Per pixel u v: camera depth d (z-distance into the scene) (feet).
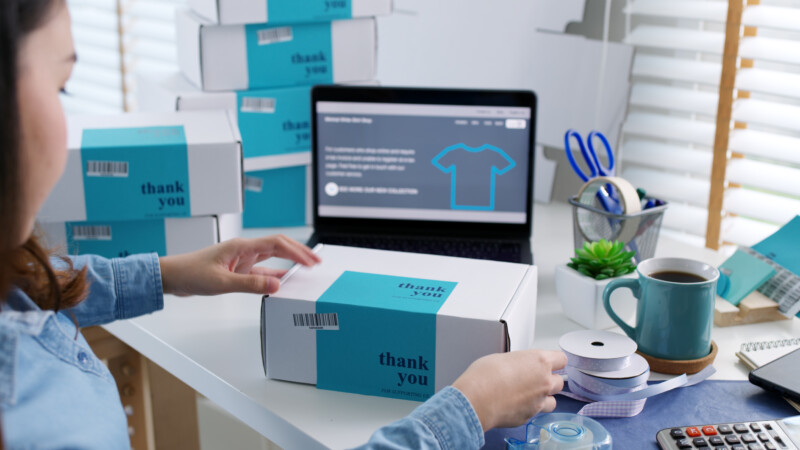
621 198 3.23
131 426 3.94
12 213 1.61
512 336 2.52
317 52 4.18
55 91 1.76
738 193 3.95
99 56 6.86
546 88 4.52
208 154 3.43
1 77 1.53
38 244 2.17
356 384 2.63
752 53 3.65
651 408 2.51
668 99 4.05
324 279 2.77
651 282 2.69
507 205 3.78
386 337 2.54
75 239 3.46
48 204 3.34
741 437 2.23
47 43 1.70
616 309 3.03
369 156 3.84
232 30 3.98
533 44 4.51
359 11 4.17
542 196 4.67
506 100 3.72
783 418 2.34
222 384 2.71
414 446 2.02
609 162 3.58
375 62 4.34
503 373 2.23
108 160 3.35
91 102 7.18
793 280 3.12
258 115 4.08
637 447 2.29
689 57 4.05
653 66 4.08
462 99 3.75
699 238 4.22
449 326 2.46
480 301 2.57
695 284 2.62
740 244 3.95
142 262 2.84
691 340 2.69
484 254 3.60
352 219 3.90
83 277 2.58
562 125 4.49
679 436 2.26
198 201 3.49
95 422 1.98
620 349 2.59
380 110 3.80
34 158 1.69
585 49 4.29
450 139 3.78
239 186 3.50
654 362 2.73
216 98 4.00
